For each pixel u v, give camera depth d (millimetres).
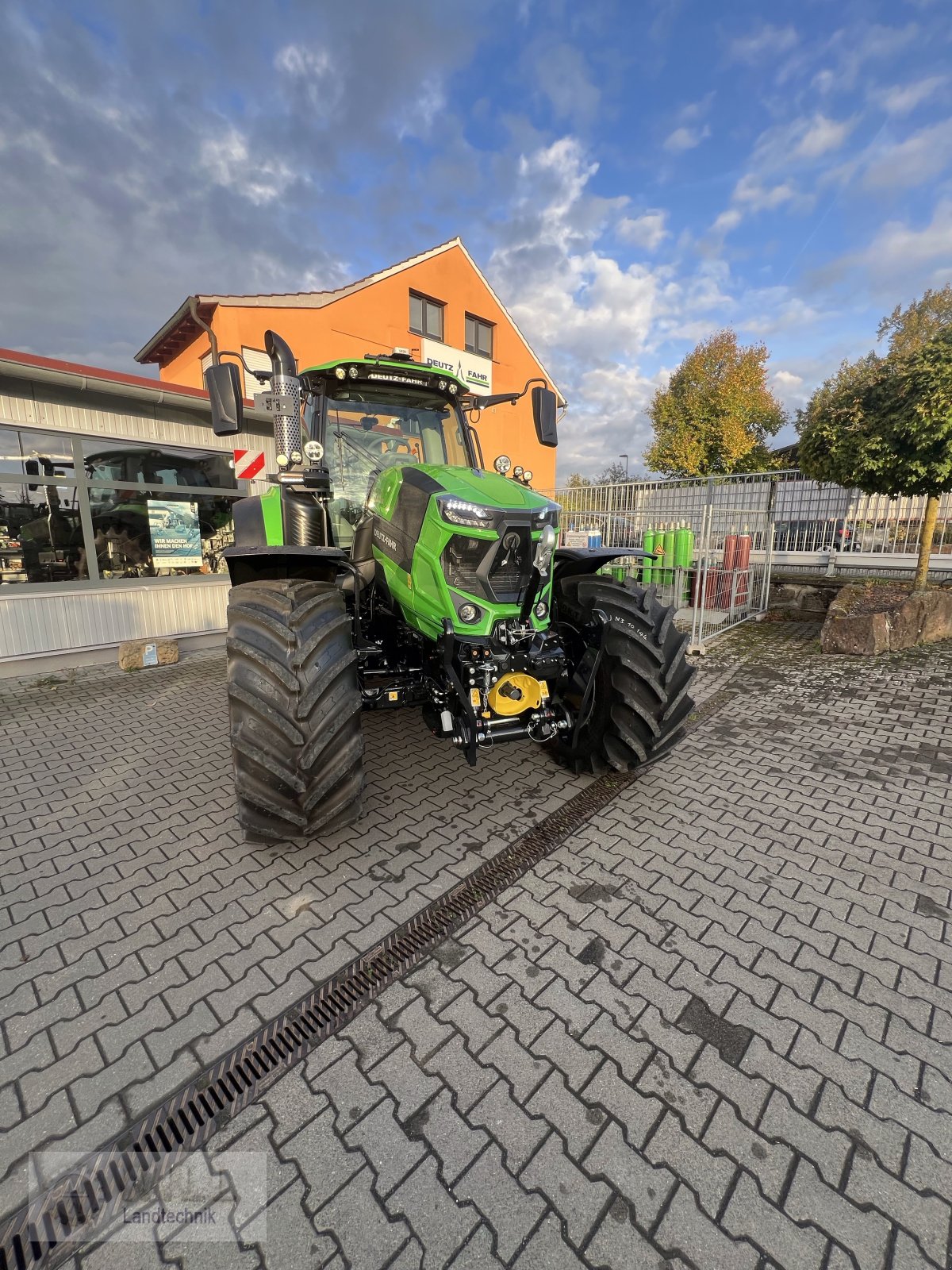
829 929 2152
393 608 3035
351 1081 1611
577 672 3080
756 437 24359
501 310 16859
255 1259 1231
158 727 4234
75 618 5734
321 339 12531
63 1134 1476
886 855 2602
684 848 2668
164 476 6246
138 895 2369
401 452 3689
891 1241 1247
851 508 8938
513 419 17656
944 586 7016
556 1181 1370
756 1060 1660
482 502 2547
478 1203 1329
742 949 2064
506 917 2234
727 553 7543
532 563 2650
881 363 6488
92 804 3117
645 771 3445
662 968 1985
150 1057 1682
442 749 3766
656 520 8414
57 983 1938
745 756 3643
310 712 2258
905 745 3773
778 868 2516
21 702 4785
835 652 5996
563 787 3244
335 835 2791
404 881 2445
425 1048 1708
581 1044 1715
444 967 1998
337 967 2000
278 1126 1499
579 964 2004
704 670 5586
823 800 3082
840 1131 1472
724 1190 1349
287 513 2928
